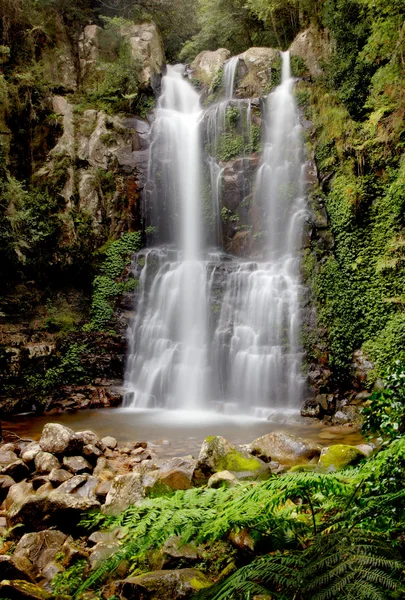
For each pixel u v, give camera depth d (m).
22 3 17.23
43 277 14.12
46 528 4.39
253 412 10.97
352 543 2.11
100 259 15.12
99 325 13.98
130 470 6.46
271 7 18.92
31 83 15.83
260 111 16.31
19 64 16.55
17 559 3.68
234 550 3.15
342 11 14.83
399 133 12.45
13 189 13.13
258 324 12.44
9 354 11.79
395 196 11.95
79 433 6.89
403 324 10.59
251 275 13.05
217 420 10.41
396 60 12.67
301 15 18.78
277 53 18.11
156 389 12.86
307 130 15.14
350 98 14.55
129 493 4.65
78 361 13.15
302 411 10.22
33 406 11.87
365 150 13.02
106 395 12.60
